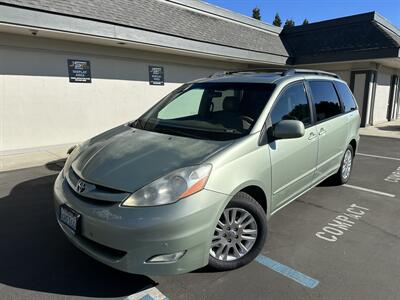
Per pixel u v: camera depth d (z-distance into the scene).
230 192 2.64
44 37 7.86
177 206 2.35
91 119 9.17
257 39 13.98
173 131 3.29
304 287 2.74
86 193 2.55
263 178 3.03
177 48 9.88
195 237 2.42
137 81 10.08
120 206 2.37
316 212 4.34
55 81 8.29
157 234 2.31
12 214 4.11
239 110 3.40
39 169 6.24
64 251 3.25
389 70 16.17
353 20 14.27
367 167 6.89
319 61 14.15
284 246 3.42
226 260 2.88
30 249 3.28
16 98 7.70
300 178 3.75
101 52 9.04
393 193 5.14
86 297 2.59
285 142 3.36
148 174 2.51
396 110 18.34
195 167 2.53
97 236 2.43
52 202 4.52
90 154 3.05
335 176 5.30
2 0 6.35
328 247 3.42
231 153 2.75
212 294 2.64
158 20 9.91
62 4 7.41
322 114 4.29
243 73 4.36
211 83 3.95
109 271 2.93
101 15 8.11
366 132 12.64
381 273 2.96
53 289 2.68
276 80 3.67
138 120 3.91
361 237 3.65
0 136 7.59
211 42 10.95
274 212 3.42
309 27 15.77
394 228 3.90
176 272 2.44
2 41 7.25
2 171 6.07
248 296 2.62
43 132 8.28
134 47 9.48
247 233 2.98
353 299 2.61
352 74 14.38
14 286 2.71
